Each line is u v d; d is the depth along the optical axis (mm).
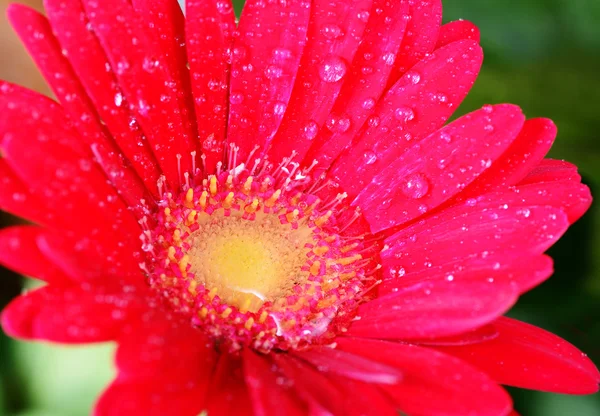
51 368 160
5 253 121
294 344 147
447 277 142
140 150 149
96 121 142
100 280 124
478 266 141
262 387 122
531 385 140
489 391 127
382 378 123
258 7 154
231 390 130
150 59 145
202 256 158
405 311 138
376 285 155
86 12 138
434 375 129
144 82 145
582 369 143
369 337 142
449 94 159
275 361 138
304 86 159
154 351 121
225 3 153
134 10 144
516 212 145
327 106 160
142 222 148
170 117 151
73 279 122
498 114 152
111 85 142
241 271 158
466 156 152
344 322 151
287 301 157
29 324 120
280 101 159
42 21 136
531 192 148
